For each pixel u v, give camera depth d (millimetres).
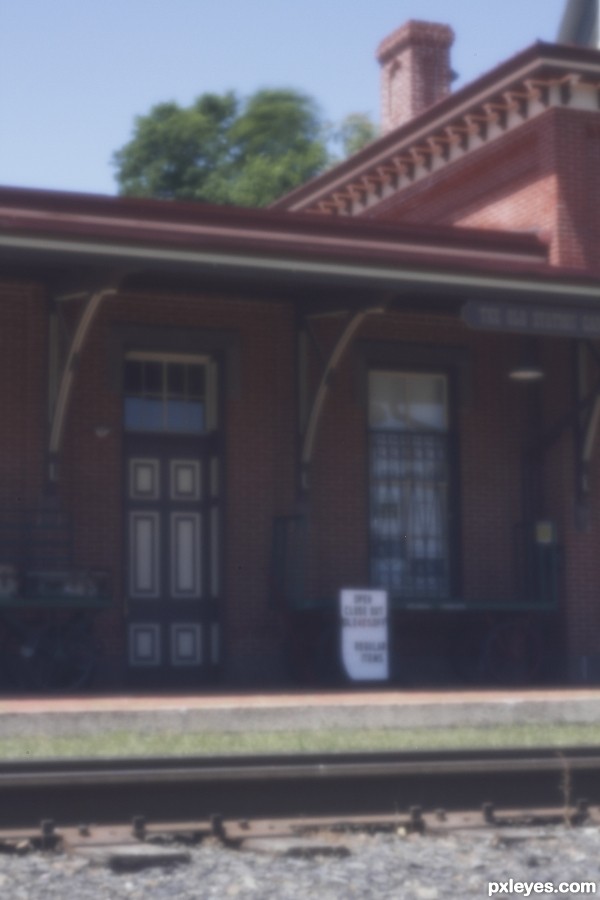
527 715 16828
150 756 10961
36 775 9945
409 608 20797
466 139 25484
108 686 20406
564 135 23516
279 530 21406
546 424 22875
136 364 21250
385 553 22188
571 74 23266
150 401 21281
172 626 21125
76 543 20391
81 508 20469
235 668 21047
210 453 21547
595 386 22031
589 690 19312
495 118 24656
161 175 54375
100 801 10094
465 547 22531
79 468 20516
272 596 21312
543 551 22391
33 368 20125
